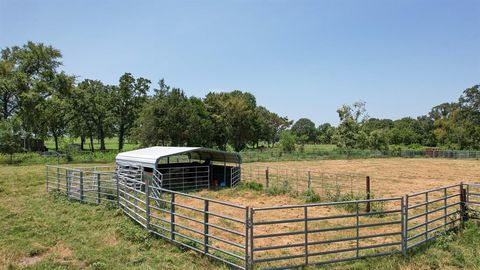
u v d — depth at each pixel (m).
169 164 23.11
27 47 52.19
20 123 38.34
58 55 53.75
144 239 9.27
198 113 57.81
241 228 11.17
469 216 10.51
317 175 28.16
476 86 79.94
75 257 8.00
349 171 33.34
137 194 13.29
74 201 14.74
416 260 7.78
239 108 66.19
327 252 7.57
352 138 65.00
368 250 8.70
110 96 63.25
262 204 16.08
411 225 11.45
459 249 8.37
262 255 8.38
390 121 118.75
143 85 64.50
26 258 8.10
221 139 65.44
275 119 111.25
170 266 7.43
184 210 13.97
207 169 23.83
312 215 13.47
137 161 20.34
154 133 48.56
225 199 17.56
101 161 38.09
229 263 7.43
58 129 63.66
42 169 29.14
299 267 7.25
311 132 126.94
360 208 14.46
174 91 50.50
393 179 27.08
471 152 53.16
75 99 57.28
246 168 33.44
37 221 11.33
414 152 56.44
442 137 78.00
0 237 9.54
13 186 19.45
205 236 8.00
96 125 65.19
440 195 18.80
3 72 47.69
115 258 7.94
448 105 105.62
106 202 13.84
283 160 46.09
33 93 44.50
